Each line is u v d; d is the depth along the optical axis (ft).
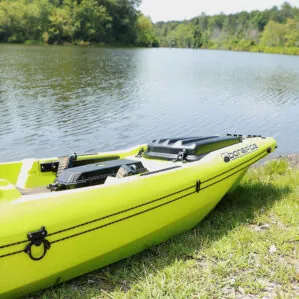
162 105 55.21
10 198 9.76
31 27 248.52
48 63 111.04
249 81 90.22
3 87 63.93
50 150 33.14
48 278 10.39
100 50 209.46
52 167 14.88
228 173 15.40
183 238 13.82
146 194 12.03
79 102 54.49
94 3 268.00
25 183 14.25
